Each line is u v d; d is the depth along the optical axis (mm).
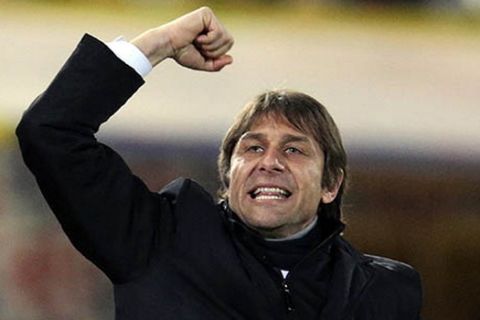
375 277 10789
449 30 22172
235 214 10500
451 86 21641
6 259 19672
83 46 9797
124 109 20156
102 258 9953
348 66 21641
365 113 21188
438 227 21000
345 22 21984
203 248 10148
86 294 19891
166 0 21516
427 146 21141
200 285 10023
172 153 20109
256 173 10320
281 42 21641
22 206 19812
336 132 10922
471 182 21031
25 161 9742
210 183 20141
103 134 19938
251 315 10070
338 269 10531
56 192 9758
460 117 21359
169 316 9875
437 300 21078
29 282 19719
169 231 10234
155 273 10031
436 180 21078
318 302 10359
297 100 10750
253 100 10812
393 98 21422
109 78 9758
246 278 10102
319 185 10570
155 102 20312
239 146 10562
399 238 20891
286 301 10242
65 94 9648
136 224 10070
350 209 20781
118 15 21234
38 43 20500
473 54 22016
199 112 20453
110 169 9922
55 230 19891
